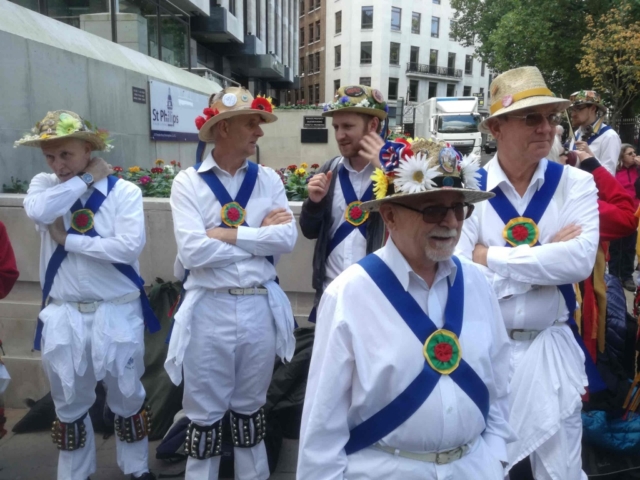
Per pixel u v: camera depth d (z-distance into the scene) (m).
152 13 11.93
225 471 3.26
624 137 17.48
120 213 2.90
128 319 2.97
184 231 2.68
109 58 7.61
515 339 2.38
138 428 3.08
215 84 13.17
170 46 13.12
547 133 2.26
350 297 1.57
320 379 1.57
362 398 1.54
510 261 2.26
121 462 3.10
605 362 3.24
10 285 2.91
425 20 52.22
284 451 3.47
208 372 2.78
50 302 2.98
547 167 2.40
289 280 4.00
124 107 7.75
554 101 2.16
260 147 14.73
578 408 2.37
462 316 1.61
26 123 5.32
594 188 2.37
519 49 20.02
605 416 3.06
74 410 2.96
